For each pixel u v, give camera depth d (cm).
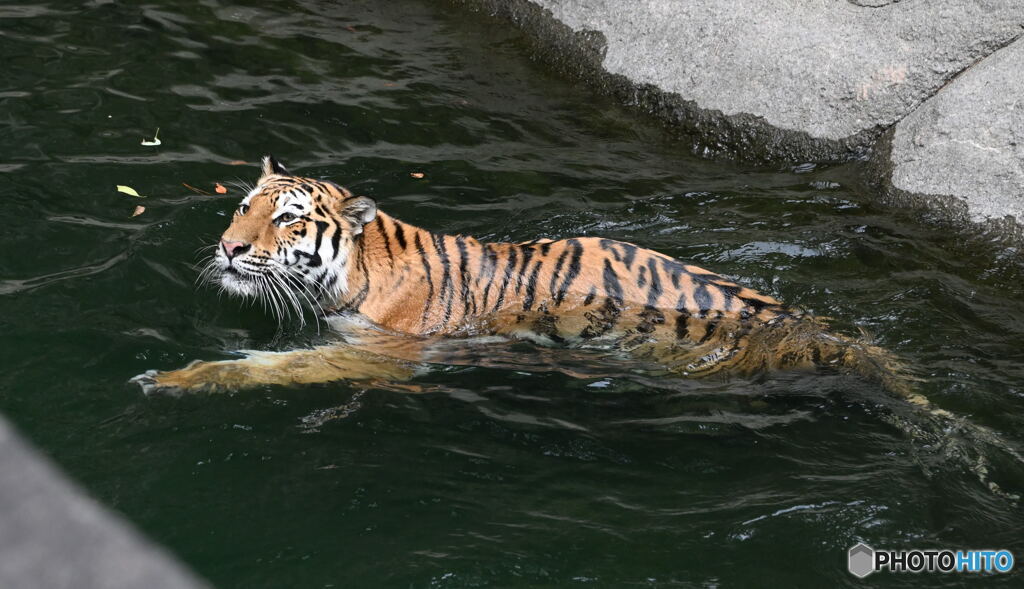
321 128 1455
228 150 1359
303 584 698
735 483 838
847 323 1086
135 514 743
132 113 1411
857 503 803
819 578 728
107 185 1223
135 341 952
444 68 1731
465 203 1308
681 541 763
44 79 1470
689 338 991
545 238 1234
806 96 1569
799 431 902
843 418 918
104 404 860
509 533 762
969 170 1405
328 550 730
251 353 970
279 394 904
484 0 1944
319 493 790
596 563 736
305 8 1875
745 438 893
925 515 793
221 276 998
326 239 1005
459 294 1022
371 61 1706
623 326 1004
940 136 1444
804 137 1570
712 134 1617
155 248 1104
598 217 1304
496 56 1809
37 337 934
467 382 958
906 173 1460
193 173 1286
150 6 1761
